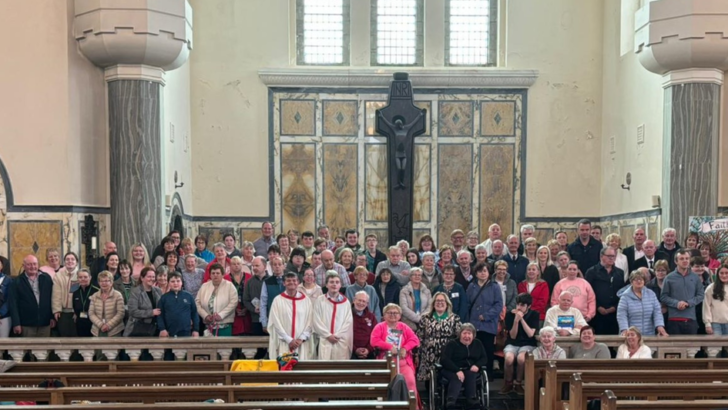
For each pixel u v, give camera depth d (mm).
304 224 17656
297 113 17641
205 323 10062
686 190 13336
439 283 10734
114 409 5738
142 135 13008
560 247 12070
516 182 17766
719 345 9789
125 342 9508
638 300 10117
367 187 17703
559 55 17719
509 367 10164
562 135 17750
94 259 12773
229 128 17547
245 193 17562
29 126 12500
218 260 10797
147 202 13047
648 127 15102
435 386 9609
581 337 9492
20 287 10445
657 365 8148
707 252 11531
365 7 17844
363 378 7449
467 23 17906
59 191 12469
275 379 7402
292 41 17797
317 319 9414
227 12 17531
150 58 12828
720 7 12750
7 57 12531
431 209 17734
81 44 12633
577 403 6590
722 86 13664
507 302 10672
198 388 6680
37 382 7262
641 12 13609
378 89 17688
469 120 17719
